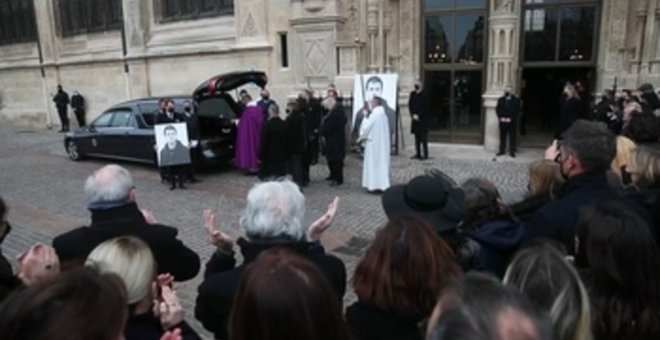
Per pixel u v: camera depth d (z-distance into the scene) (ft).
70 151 43.91
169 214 26.81
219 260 9.59
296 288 4.83
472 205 9.06
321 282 5.05
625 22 38.68
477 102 44.42
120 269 6.88
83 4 68.59
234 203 28.66
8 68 80.53
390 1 45.21
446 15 44.42
